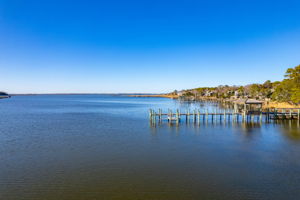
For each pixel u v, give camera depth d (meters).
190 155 20.19
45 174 15.80
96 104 106.75
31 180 14.78
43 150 22.06
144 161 18.53
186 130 32.78
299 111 44.59
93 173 15.94
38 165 17.67
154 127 35.75
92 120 45.12
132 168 16.91
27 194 12.81
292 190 13.26
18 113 59.84
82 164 17.86
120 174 15.73
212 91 180.12
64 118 48.62
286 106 62.53
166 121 42.69
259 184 14.09
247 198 12.32
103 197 12.45
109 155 20.28
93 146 23.55
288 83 61.34
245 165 17.52
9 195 12.70
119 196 12.55
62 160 18.89
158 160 18.78
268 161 18.48
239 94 120.19
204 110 68.12
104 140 26.44
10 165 17.69
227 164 17.75
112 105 98.56
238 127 35.16
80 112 63.38
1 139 27.19
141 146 23.47
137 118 48.56
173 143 24.77
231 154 20.47
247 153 20.77
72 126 37.25
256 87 100.00
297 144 24.05
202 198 12.31
